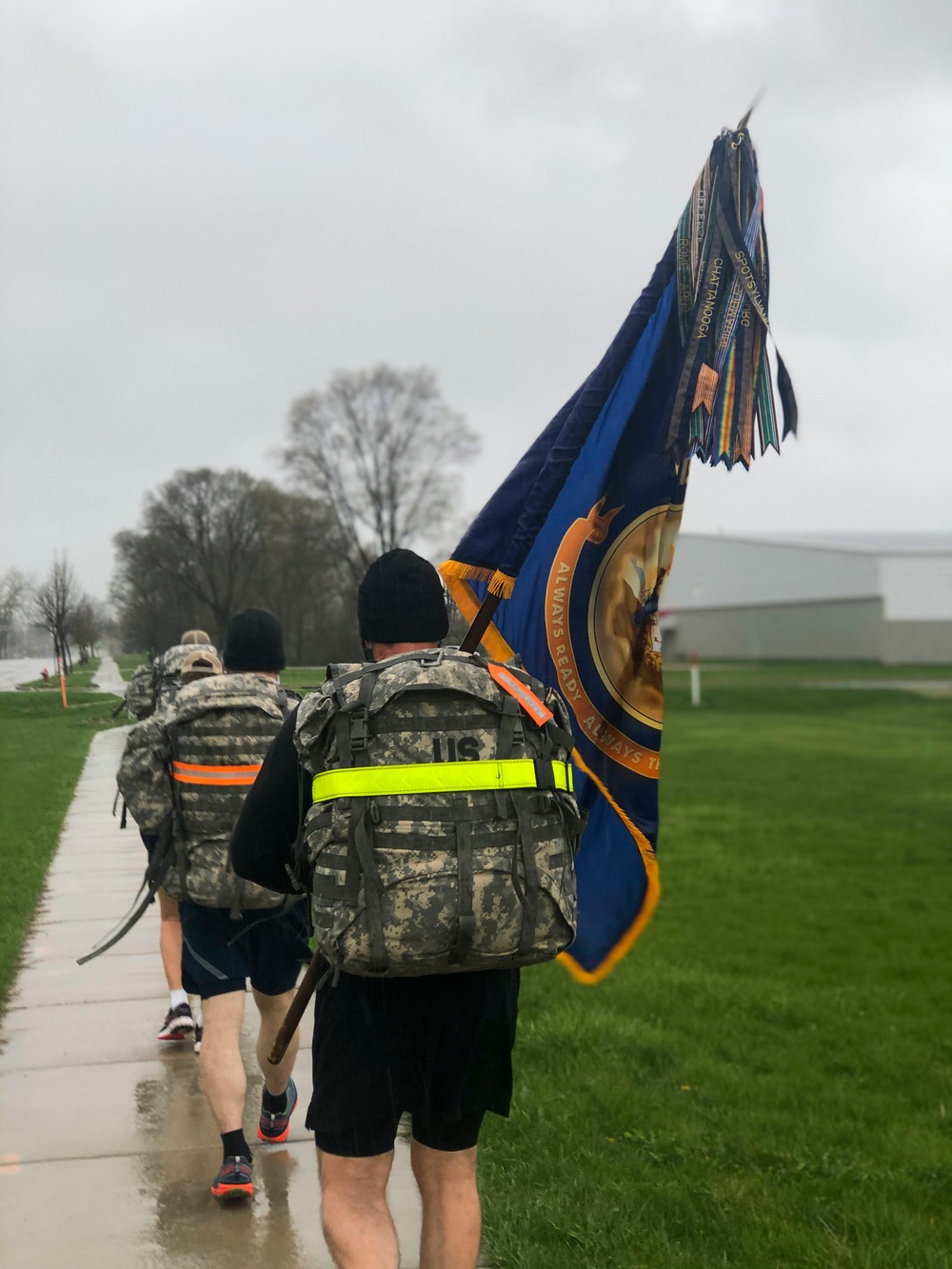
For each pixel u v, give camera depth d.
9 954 5.57
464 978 2.35
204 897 3.47
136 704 5.04
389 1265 2.25
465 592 3.06
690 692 51.12
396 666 2.29
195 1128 4.02
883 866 13.81
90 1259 3.17
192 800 3.54
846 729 36.16
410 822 2.16
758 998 8.04
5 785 5.73
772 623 76.38
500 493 3.06
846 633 72.06
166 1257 3.20
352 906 2.13
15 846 5.71
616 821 3.12
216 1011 3.54
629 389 2.94
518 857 2.18
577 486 2.98
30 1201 3.50
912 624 70.44
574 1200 3.96
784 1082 6.18
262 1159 3.81
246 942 3.64
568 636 3.04
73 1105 4.20
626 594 3.04
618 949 3.12
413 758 2.20
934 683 56.22
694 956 9.48
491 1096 2.40
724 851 14.71
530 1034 6.33
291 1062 3.83
